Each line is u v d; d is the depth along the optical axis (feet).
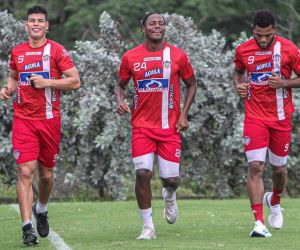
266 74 73.20
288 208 93.66
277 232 75.61
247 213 89.35
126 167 112.88
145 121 71.72
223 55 117.39
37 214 72.84
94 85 114.73
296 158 115.44
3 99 71.20
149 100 71.41
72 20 166.91
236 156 115.75
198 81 115.34
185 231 76.28
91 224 81.61
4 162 114.52
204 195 120.06
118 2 166.71
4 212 92.48
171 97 71.72
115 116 112.68
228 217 86.17
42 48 70.13
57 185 121.70
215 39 118.93
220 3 165.58
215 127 116.06
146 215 71.51
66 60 70.38
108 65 114.42
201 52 116.47
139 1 166.91
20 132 69.67
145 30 71.61
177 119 72.43
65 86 69.82
